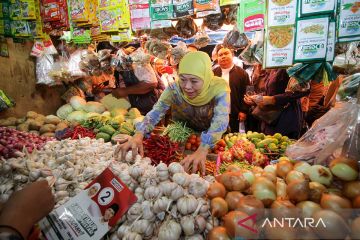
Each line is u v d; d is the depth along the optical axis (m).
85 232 1.25
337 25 1.64
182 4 2.04
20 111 3.09
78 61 3.23
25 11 2.50
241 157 2.10
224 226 1.08
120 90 3.40
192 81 1.83
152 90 3.54
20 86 3.07
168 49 2.84
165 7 2.09
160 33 2.57
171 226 1.17
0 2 2.53
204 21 2.37
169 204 1.22
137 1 2.16
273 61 1.78
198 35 2.59
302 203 1.06
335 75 2.04
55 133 2.77
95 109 3.23
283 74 3.36
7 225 0.88
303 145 1.61
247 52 2.45
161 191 1.28
